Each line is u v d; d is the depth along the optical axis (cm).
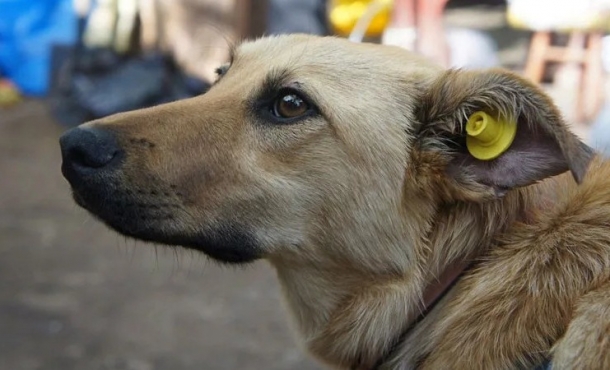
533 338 71
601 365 68
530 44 207
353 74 78
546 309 72
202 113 79
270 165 78
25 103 259
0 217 176
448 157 76
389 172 77
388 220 77
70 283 147
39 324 131
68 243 165
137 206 77
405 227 77
